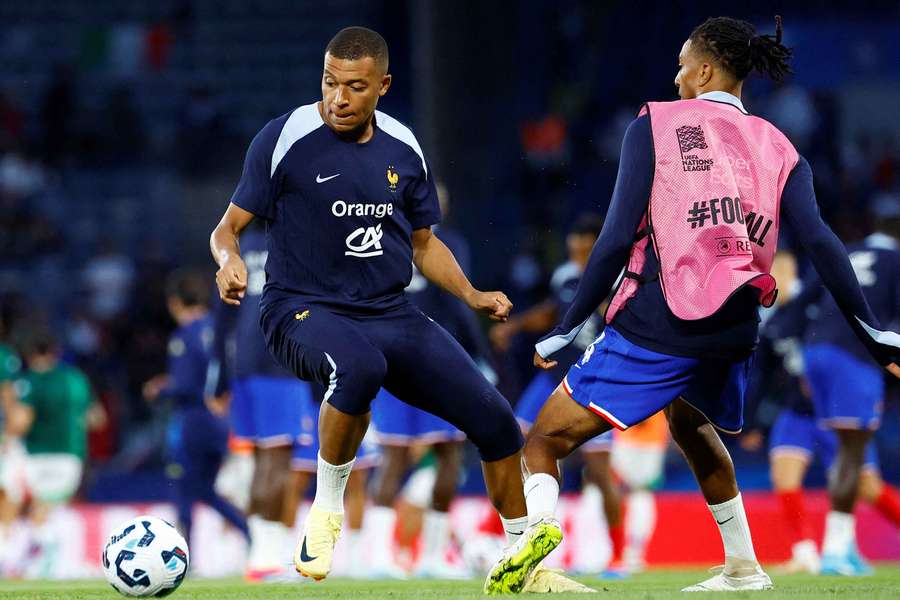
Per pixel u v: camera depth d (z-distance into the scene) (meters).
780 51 17.44
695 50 17.53
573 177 74.56
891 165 74.12
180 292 36.72
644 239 16.81
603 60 82.69
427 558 31.77
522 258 66.75
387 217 17.12
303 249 17.02
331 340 16.14
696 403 17.19
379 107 84.25
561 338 16.84
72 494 42.12
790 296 34.12
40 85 87.62
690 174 16.53
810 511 40.16
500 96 60.00
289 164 16.84
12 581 30.00
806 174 17.08
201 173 79.38
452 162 59.41
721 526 18.44
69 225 77.75
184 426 36.31
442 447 31.47
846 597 15.36
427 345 16.92
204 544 40.31
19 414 40.97
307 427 29.28
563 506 38.66
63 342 65.88
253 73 88.69
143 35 89.56
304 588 22.42
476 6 59.25
